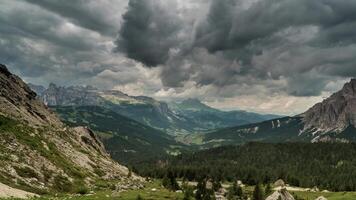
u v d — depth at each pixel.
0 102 199.50
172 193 176.00
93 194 121.88
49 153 155.00
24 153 137.12
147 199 129.38
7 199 77.12
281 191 155.12
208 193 185.00
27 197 87.19
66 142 198.50
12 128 162.50
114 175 190.62
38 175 123.88
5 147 134.12
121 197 121.19
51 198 93.06
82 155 193.88
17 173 116.31
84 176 153.50
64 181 133.00
